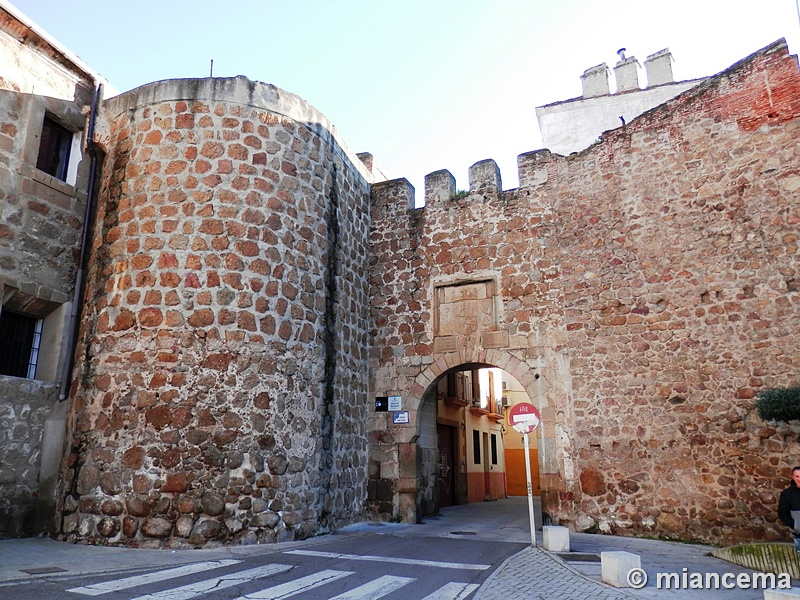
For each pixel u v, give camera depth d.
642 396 9.33
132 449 8.02
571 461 9.70
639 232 9.91
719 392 8.70
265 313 8.98
